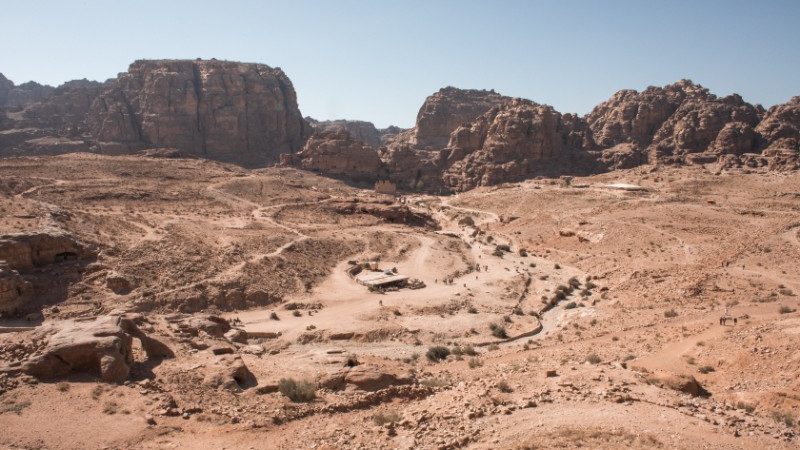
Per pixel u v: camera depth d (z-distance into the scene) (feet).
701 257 325.21
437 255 375.66
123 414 96.58
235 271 279.90
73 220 295.48
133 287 242.58
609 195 531.09
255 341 215.51
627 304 249.14
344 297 282.15
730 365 127.85
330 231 403.34
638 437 84.17
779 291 233.76
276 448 88.84
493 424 92.63
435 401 108.58
